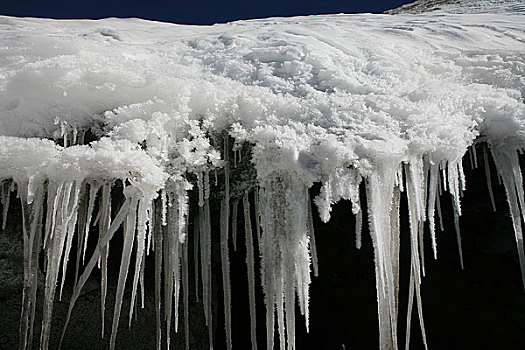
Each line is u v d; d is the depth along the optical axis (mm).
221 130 3061
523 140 3047
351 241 4227
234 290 4574
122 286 2662
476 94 3408
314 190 3043
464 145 2932
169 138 2867
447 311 4637
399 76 3982
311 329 4797
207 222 3082
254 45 4551
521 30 5652
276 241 2873
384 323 2830
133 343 3869
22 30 5414
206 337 4320
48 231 2607
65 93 2941
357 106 3145
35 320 3510
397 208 3018
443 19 6750
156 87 3061
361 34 5273
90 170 2611
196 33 5973
